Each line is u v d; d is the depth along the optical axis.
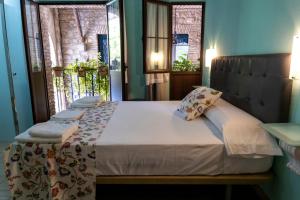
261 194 2.06
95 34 6.53
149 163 1.79
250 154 1.72
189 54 5.27
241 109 2.34
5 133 3.46
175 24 5.19
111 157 1.77
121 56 3.83
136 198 2.12
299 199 1.55
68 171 1.76
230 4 2.84
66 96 5.48
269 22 1.97
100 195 2.16
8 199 2.11
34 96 3.65
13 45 3.48
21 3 3.31
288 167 1.54
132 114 2.64
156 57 4.05
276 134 1.44
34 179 1.76
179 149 1.78
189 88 4.29
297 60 1.49
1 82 3.34
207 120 2.39
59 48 6.40
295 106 1.63
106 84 5.27
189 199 2.12
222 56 3.05
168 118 2.48
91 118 2.47
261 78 1.96
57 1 3.97
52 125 2.00
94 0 4.03
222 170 1.81
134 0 4.00
